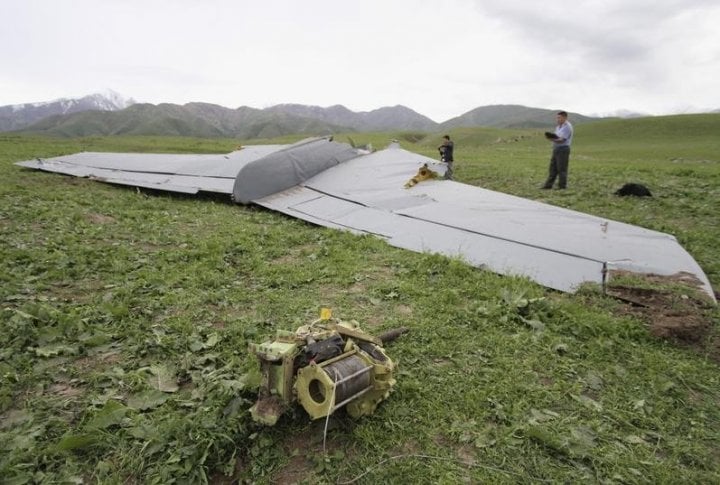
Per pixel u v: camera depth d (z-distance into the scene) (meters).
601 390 3.24
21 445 2.41
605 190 10.34
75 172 10.65
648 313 4.36
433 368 3.36
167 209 8.05
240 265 5.41
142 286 4.54
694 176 12.25
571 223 6.69
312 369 2.44
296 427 2.72
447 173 9.27
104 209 7.59
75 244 5.61
